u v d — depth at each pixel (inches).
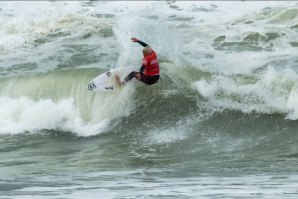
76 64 2561.5
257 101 2026.3
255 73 2233.0
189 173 1496.1
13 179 1441.9
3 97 2290.8
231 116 1998.0
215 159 1685.5
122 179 1422.2
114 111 2105.1
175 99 2085.4
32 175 1514.5
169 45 2388.0
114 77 2112.5
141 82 2111.2
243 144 1817.2
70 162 1731.1
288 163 1590.8
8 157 1847.9
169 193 1203.9
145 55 2034.9
